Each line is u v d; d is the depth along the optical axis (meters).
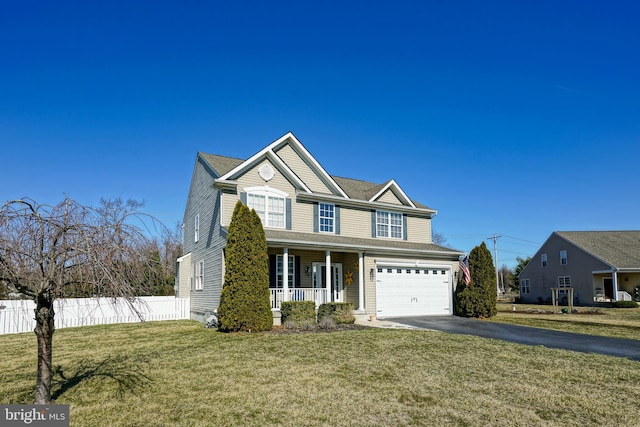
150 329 15.62
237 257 14.69
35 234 5.43
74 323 17.64
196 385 7.72
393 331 14.05
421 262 20.84
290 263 19.00
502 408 6.57
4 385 7.85
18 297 6.38
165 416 6.26
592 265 36.88
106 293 5.65
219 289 16.77
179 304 21.25
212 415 6.30
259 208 18.27
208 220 19.20
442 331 14.82
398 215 22.81
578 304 38.19
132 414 6.33
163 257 6.40
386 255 19.86
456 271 22.06
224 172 18.02
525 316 22.00
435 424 6.00
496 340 12.28
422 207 24.08
